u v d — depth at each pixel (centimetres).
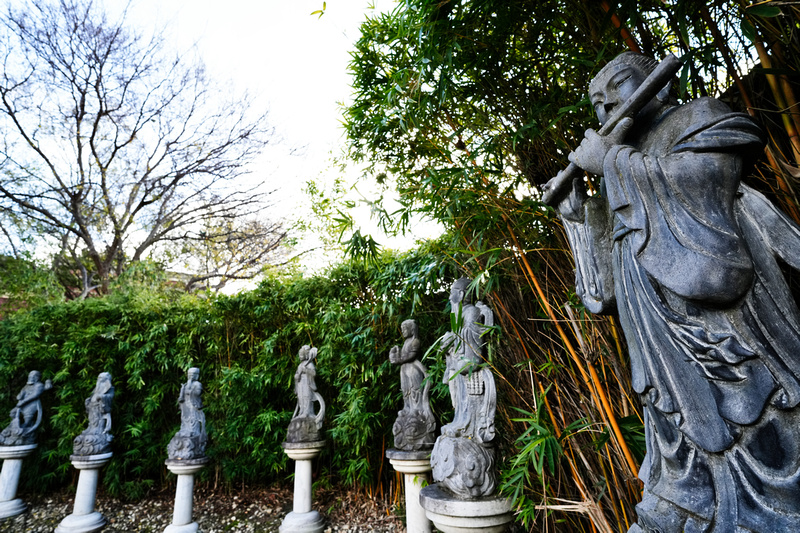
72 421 553
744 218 96
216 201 998
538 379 230
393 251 439
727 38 146
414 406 330
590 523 202
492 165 229
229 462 507
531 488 220
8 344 582
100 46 815
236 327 532
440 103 199
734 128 94
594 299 120
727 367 87
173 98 898
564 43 188
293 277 521
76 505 439
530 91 200
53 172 850
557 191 130
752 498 82
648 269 97
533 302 247
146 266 769
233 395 501
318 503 475
